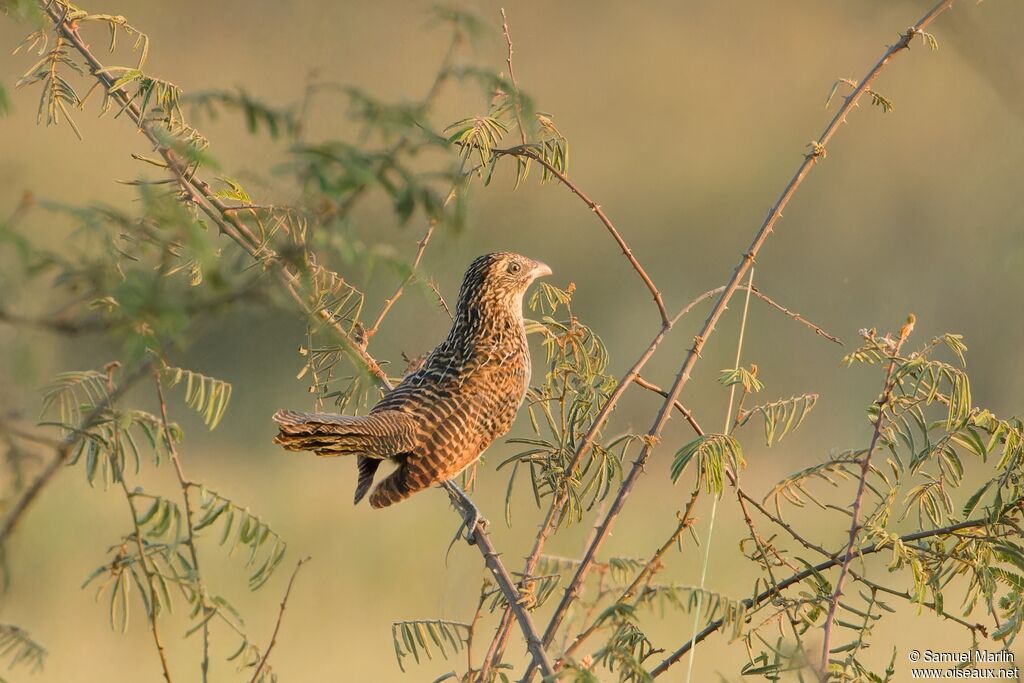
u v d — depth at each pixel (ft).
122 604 22.33
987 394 75.20
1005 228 81.10
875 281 89.66
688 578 51.67
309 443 28.35
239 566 52.34
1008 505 25.18
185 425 64.54
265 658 23.59
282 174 14.92
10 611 43.96
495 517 59.98
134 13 85.71
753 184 105.91
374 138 15.88
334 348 27.50
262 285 15.87
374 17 74.43
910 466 25.57
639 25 118.62
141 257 18.49
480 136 23.58
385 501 31.35
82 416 21.93
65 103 25.57
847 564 23.65
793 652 22.65
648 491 63.57
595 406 28.58
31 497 18.71
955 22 55.62
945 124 100.73
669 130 113.19
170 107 23.80
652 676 23.49
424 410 32.42
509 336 34.76
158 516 22.43
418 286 16.16
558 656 24.56
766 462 67.21
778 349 81.00
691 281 92.17
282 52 81.05
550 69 115.44
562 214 90.17
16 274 16.17
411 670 45.98
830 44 118.32
